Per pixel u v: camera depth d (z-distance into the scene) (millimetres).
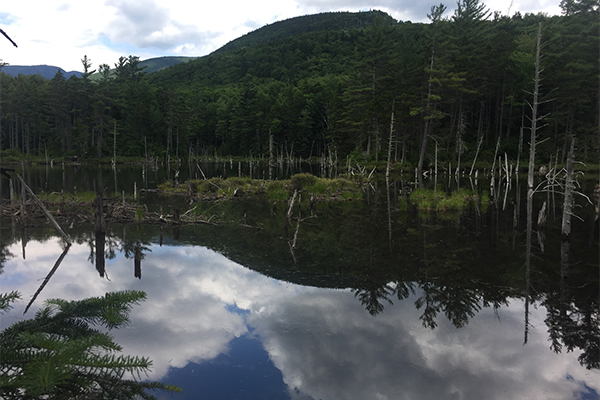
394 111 48625
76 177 44375
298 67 145500
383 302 7871
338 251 12281
